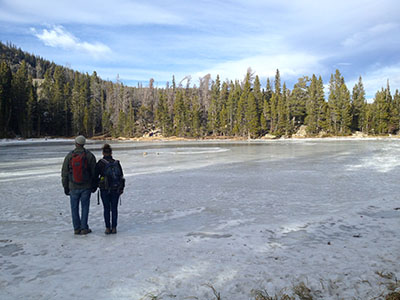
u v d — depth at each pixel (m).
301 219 6.10
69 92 98.00
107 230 5.22
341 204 7.36
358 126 77.62
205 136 85.06
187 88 101.06
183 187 10.06
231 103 83.19
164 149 34.94
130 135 90.06
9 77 74.44
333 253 4.09
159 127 90.12
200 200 8.09
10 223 6.08
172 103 99.06
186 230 5.45
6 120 68.50
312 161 18.42
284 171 13.89
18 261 3.95
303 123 83.00
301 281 3.19
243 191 9.27
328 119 74.06
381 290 2.94
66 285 3.18
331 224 5.68
